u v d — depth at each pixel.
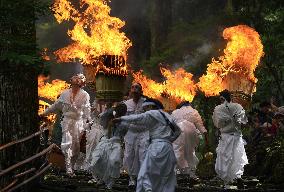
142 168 17.41
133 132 21.41
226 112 23.39
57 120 26.23
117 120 17.67
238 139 23.42
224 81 29.47
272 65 37.38
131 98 22.69
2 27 14.52
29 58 14.12
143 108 18.06
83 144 25.27
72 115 24.62
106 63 23.89
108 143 20.81
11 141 16.67
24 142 16.91
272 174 25.80
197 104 36.78
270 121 29.83
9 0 13.84
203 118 35.72
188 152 26.50
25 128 16.94
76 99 24.73
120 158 20.66
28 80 17.06
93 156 20.72
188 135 26.31
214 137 33.62
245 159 23.50
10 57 14.02
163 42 50.31
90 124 25.05
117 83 23.92
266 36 36.50
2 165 16.58
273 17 35.16
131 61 59.47
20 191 16.72
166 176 17.38
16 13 14.22
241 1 41.72
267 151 27.20
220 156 23.38
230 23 44.72
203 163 29.44
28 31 15.48
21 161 16.52
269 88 39.50
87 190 19.44
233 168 23.27
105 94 23.92
